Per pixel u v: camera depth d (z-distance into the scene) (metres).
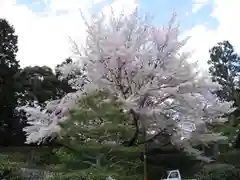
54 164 20.23
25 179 15.75
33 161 22.42
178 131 18.23
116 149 16.06
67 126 15.48
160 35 16.66
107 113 15.16
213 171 19.91
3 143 35.97
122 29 16.55
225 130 25.02
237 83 53.94
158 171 19.72
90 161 16.47
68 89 39.59
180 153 21.14
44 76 39.28
